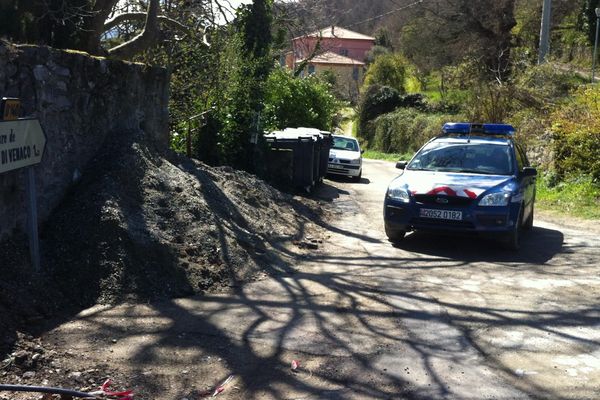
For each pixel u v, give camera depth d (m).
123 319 5.36
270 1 15.96
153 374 4.45
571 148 15.83
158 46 12.77
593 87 17.05
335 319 5.80
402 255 8.72
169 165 8.23
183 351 4.86
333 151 22.34
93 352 4.69
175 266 6.30
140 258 6.08
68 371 4.35
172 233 6.73
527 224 11.02
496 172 9.61
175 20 13.02
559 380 4.61
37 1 7.29
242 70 14.37
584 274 7.72
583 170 15.53
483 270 7.90
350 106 53.06
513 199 8.77
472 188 8.83
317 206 12.82
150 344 4.92
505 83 25.50
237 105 14.27
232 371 4.60
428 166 10.00
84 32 8.27
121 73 7.94
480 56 34.62
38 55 6.21
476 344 5.30
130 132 7.82
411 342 5.30
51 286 5.55
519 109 23.88
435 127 32.91
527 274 7.71
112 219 6.12
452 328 5.67
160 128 9.45
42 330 4.94
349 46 77.19
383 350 5.11
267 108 15.98
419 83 50.12
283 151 14.70
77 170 6.95
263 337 5.27
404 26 43.69
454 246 9.42
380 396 4.30
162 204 7.04
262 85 15.05
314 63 48.84
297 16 22.42
